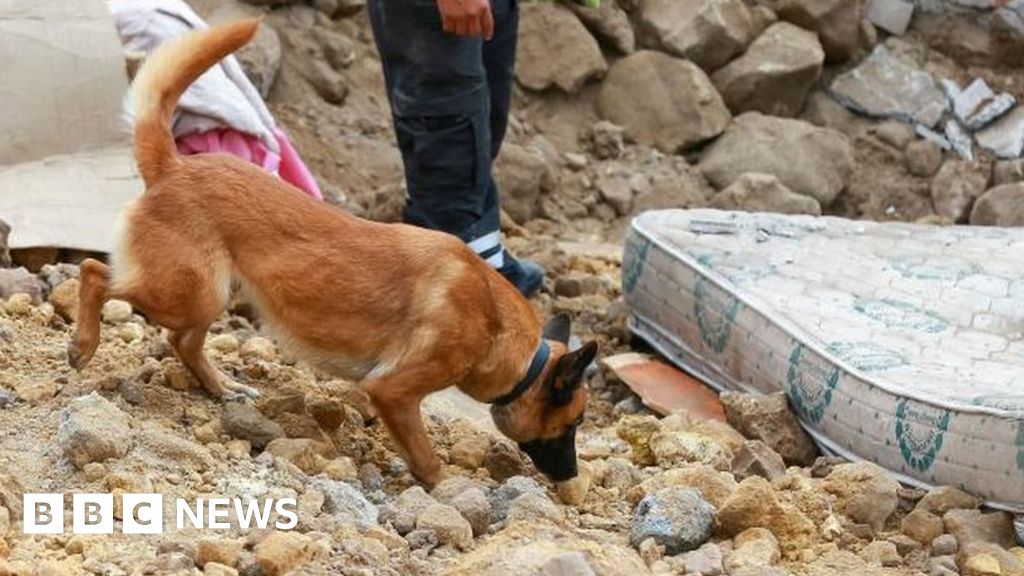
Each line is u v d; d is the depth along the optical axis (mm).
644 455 5199
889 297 5762
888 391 5152
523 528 4473
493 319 4762
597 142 7531
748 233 6133
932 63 7816
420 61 5633
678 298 5926
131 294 4684
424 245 4742
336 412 4973
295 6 7422
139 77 4738
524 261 6406
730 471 5098
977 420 4957
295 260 4695
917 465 5074
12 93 5812
